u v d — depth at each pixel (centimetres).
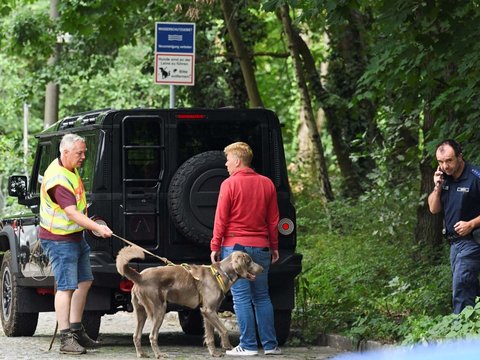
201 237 1869
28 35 3822
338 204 3042
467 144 2048
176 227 1881
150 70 3753
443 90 2169
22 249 2061
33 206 2077
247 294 1809
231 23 3189
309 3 2031
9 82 5103
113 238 1875
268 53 3603
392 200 2698
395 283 2106
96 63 3881
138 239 1888
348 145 3412
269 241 1836
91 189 1883
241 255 1756
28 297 2073
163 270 1748
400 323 1927
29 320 2091
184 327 2208
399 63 2150
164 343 2023
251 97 3259
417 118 2677
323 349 1920
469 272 1659
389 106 2473
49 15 3862
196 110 1922
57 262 1788
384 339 1823
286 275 1912
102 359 1741
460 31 2027
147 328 2320
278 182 1947
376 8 2152
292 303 1928
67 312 1798
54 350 1862
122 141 1891
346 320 2027
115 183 1886
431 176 2394
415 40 2086
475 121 2042
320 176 3331
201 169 1872
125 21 3472
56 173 1780
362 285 2306
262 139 1950
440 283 2112
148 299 1741
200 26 3509
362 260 2514
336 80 3516
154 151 1903
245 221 1800
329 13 2008
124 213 1881
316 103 3594
